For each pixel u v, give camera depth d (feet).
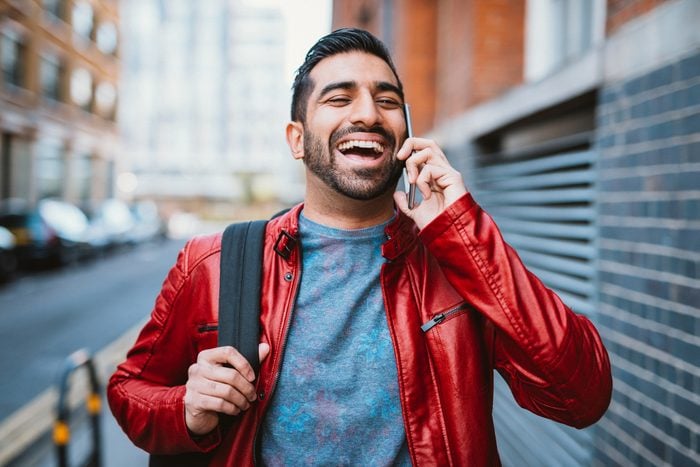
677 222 6.59
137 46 187.93
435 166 3.93
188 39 189.16
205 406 3.58
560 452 9.34
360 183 4.02
